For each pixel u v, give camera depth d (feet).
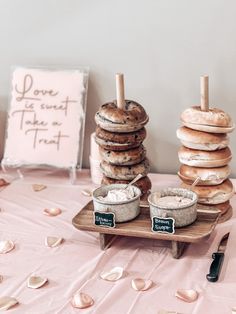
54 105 4.75
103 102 4.82
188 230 3.32
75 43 4.72
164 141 4.74
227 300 2.89
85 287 3.05
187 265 3.26
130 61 4.62
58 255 3.43
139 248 3.48
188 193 3.51
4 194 4.45
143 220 3.48
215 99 4.51
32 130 4.79
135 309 2.84
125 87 4.69
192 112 3.73
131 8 4.47
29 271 3.26
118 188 3.65
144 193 3.87
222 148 3.77
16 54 4.90
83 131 4.71
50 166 4.73
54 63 4.83
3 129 5.12
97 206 3.44
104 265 3.30
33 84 4.81
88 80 4.78
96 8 4.56
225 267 3.21
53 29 4.74
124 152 3.79
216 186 3.78
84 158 5.03
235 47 4.33
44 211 4.05
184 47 4.44
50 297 2.98
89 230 3.43
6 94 5.05
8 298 2.94
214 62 4.42
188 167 3.82
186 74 4.51
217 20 4.30
